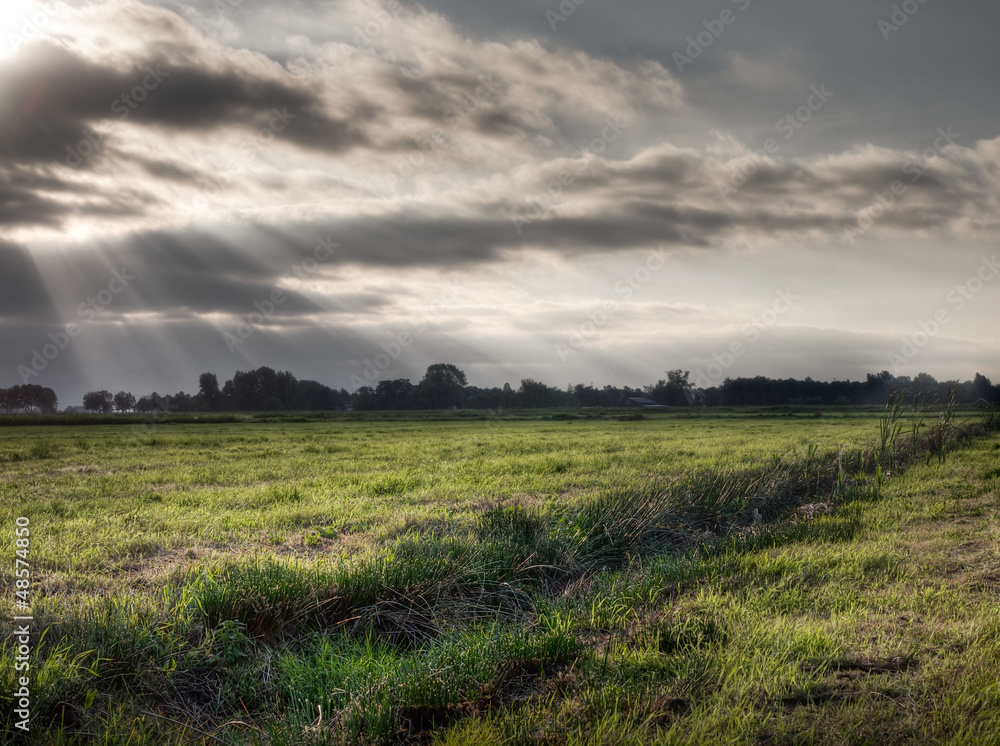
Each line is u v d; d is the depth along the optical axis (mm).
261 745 3572
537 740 3424
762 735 3453
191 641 4684
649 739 3428
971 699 3711
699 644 4648
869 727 3465
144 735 3572
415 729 3771
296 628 5105
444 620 5488
